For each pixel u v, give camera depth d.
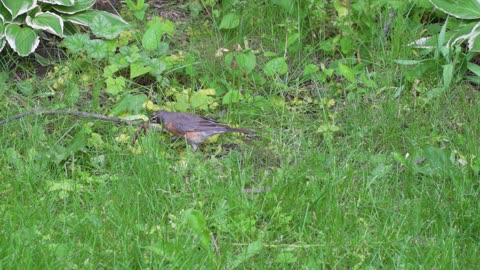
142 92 10.59
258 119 10.19
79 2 10.92
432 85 10.59
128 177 8.77
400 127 9.99
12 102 10.03
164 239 7.85
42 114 9.84
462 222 8.37
